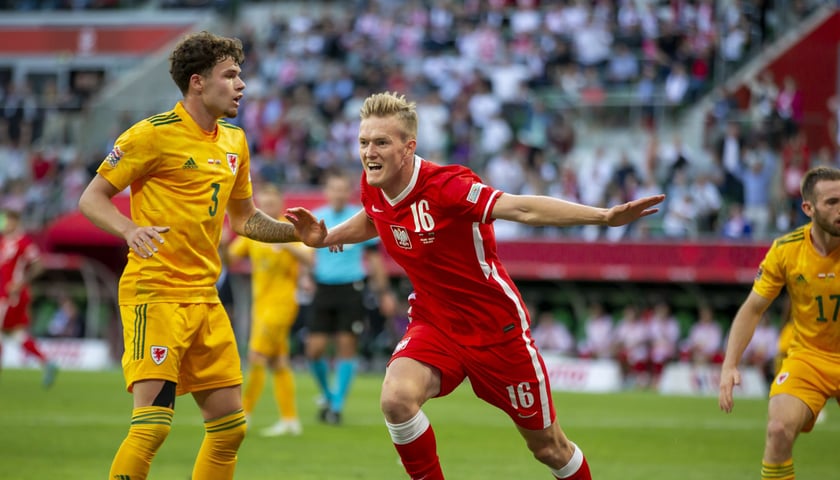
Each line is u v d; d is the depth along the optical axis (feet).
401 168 29.53
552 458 31.30
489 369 30.12
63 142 142.31
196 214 29.60
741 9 131.95
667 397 90.89
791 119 113.91
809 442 57.26
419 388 29.27
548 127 123.24
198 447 50.29
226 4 166.71
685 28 133.08
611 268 104.06
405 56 146.61
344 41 149.69
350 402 77.05
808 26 127.03
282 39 153.89
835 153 115.24
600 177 116.47
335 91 140.36
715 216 107.24
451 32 146.51
